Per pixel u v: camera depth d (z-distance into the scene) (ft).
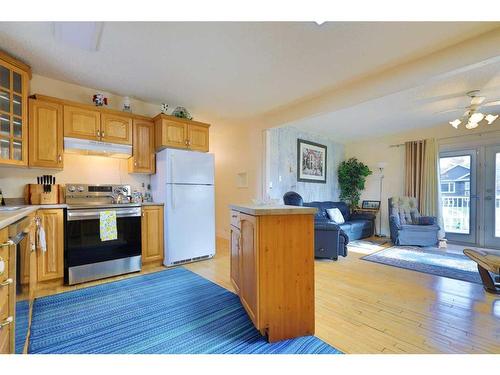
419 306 7.11
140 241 10.27
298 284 5.64
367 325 6.07
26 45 7.25
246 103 12.35
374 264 11.30
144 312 6.73
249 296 6.10
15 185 8.86
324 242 11.82
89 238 9.00
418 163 17.21
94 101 10.02
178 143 11.57
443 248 14.65
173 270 10.39
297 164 17.30
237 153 16.57
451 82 9.86
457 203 16.33
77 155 10.26
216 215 18.42
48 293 7.95
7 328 3.83
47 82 9.50
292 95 11.28
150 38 6.96
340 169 20.66
